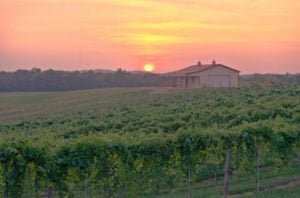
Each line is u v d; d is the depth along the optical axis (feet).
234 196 69.41
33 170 56.54
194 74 332.60
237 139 72.54
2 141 55.57
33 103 323.37
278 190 69.15
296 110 121.08
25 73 523.70
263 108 133.90
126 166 64.85
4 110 299.58
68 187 59.36
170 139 68.39
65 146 59.11
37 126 184.24
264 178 78.84
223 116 128.26
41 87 504.84
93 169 61.57
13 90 498.69
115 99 291.79
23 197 57.06
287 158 77.41
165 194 74.49
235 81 329.72
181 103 197.77
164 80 451.53
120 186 65.00
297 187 70.54
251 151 74.28
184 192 75.56
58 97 338.95
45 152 56.95
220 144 71.26
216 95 217.36
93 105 277.23
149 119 144.15
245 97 188.85
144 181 67.15
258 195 66.64
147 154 66.80
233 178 82.89
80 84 504.84
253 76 380.17
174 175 69.41
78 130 141.69
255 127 74.23
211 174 85.46
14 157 55.01
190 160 69.62
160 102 222.89
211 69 329.93
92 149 61.26
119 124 144.97
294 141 77.41
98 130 143.74
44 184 57.57
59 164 58.39
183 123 127.03
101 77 518.78
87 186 63.16
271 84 254.68
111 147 63.21
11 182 55.21
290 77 374.43
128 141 66.39
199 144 69.77
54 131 146.20
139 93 312.09
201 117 132.98
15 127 187.73
